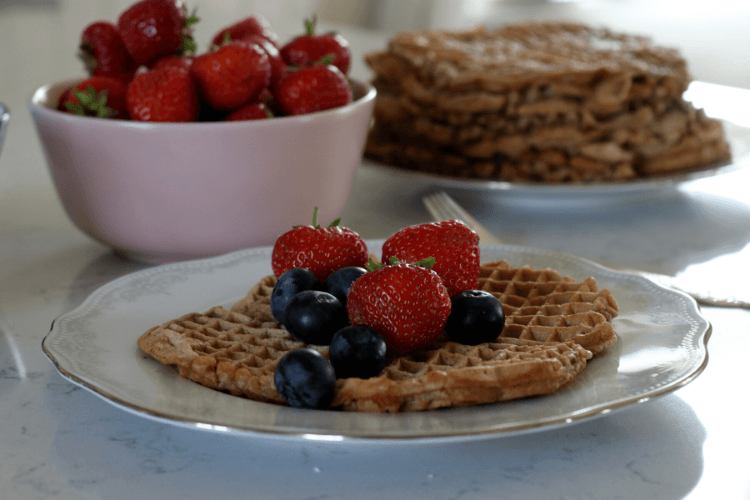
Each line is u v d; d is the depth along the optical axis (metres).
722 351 0.52
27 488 0.44
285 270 0.51
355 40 1.41
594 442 0.46
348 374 0.46
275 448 0.46
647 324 0.51
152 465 0.45
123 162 0.58
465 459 0.46
